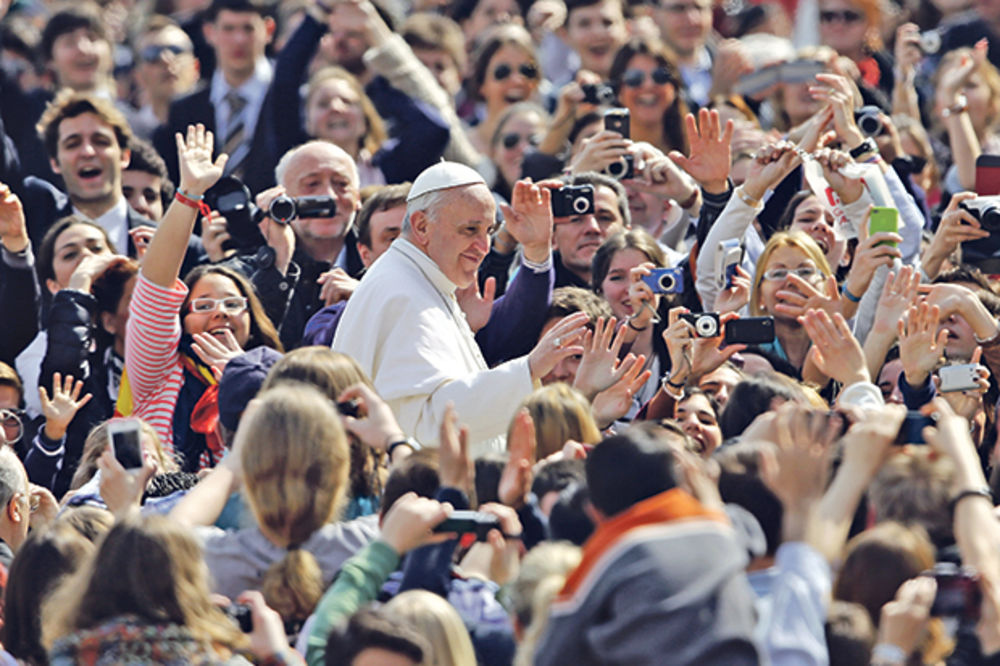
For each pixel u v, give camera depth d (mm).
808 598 15219
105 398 28203
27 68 44531
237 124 40938
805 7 50094
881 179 27953
